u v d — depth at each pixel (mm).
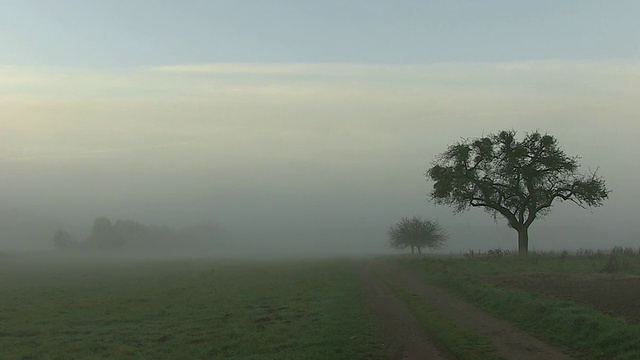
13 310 28984
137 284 45156
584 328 15875
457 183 56625
